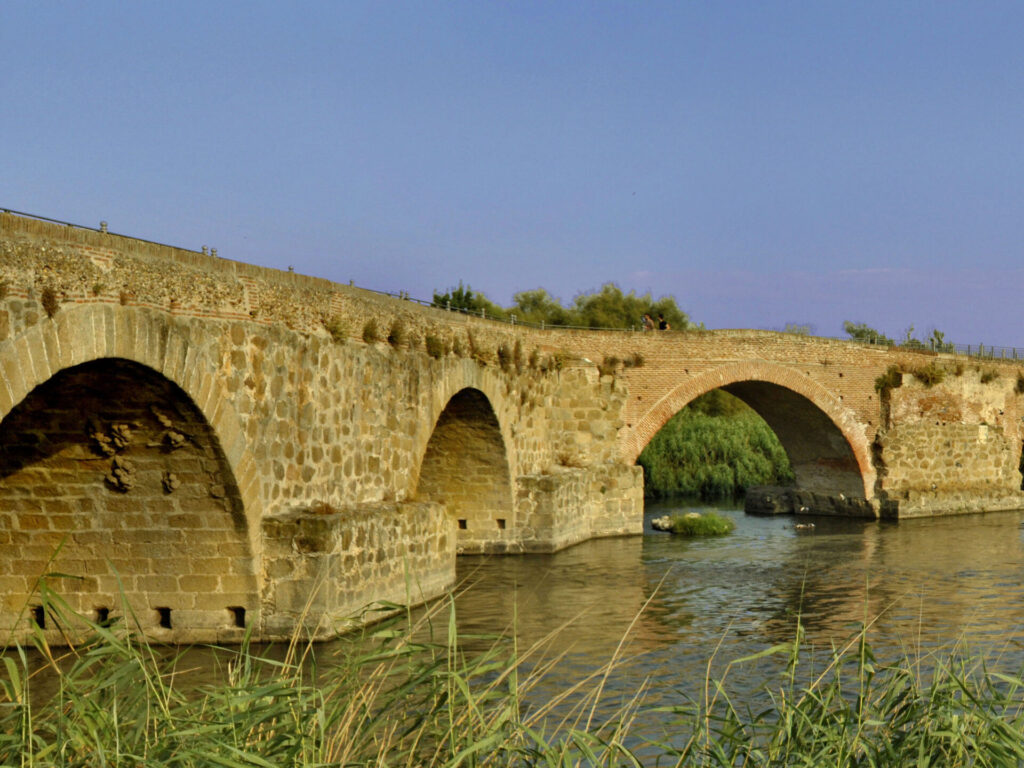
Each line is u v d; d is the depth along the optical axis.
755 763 10.09
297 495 21.70
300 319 21.89
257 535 20.23
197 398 18.31
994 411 51.22
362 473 24.56
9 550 19.84
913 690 10.74
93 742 8.19
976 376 50.47
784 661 19.67
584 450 39.53
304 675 17.11
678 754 9.88
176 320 17.91
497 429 33.25
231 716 8.52
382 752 8.72
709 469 56.97
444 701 9.23
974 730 10.12
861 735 9.87
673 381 41.31
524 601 25.92
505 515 34.62
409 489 27.12
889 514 46.97
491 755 8.92
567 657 19.75
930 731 9.88
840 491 48.62
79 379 17.23
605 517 39.34
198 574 20.20
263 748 8.71
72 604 20.08
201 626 20.27
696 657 20.00
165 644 19.81
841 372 46.53
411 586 24.78
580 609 24.95
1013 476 51.81
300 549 20.47
